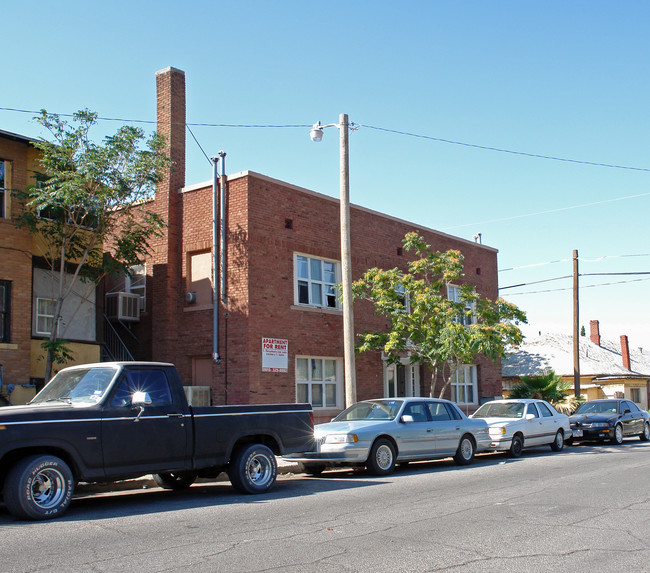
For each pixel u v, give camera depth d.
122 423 9.54
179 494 11.42
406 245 20.81
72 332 18.27
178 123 21.95
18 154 17.20
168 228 20.94
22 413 8.73
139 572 6.26
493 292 29.42
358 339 22.48
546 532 8.14
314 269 21.62
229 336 19.47
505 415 19.50
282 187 20.64
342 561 6.72
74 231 16.52
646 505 10.06
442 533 8.05
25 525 8.42
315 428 14.61
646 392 41.12
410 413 15.38
